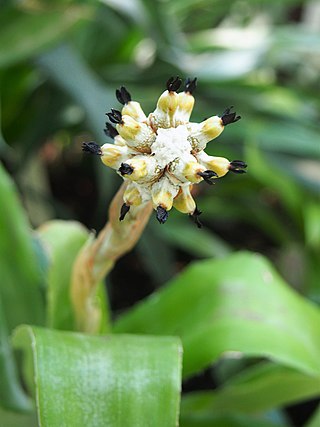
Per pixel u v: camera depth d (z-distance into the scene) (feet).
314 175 1.42
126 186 0.57
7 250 0.81
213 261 0.88
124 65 1.56
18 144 1.53
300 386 0.83
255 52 1.52
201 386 1.32
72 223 0.89
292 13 2.49
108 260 0.66
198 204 1.59
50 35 1.24
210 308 0.80
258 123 1.45
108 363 0.58
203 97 1.51
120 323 0.86
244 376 0.85
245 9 2.18
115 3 1.25
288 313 0.80
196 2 1.68
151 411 0.56
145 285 1.59
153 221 1.32
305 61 2.04
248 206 1.59
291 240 1.57
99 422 0.55
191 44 1.59
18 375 0.87
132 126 0.50
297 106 1.61
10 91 1.49
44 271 0.85
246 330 0.76
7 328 0.82
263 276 0.85
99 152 0.51
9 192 0.81
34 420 0.79
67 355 0.58
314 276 1.41
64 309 0.83
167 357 0.59
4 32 1.23
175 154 0.49
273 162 1.43
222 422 0.86
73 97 1.28
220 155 1.47
